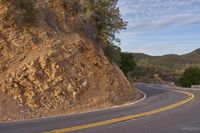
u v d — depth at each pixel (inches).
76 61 1115.3
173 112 812.6
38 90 922.7
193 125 611.2
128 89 1359.5
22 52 987.9
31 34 1043.9
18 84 896.9
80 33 1285.7
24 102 867.4
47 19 1168.8
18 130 541.0
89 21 1434.5
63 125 597.0
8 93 864.3
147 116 734.5
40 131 524.7
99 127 570.9
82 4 1409.9
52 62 1012.5
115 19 1529.3
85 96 1043.3
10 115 779.4
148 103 1106.7
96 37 1446.9
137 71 4352.9
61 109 919.7
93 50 1223.5
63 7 1294.3
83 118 712.4
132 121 651.5
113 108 970.7
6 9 1035.9
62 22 1239.5
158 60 6309.1
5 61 941.8
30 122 661.3
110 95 1138.0
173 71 4717.0
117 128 562.9
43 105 893.8
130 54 3019.2
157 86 2581.2
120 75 1414.9
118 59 1604.3
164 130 553.9
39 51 1016.9
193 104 1027.3
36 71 952.9
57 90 967.6
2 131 532.4
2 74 905.5
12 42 991.0
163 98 1325.0
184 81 3745.1
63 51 1091.3
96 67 1192.2
